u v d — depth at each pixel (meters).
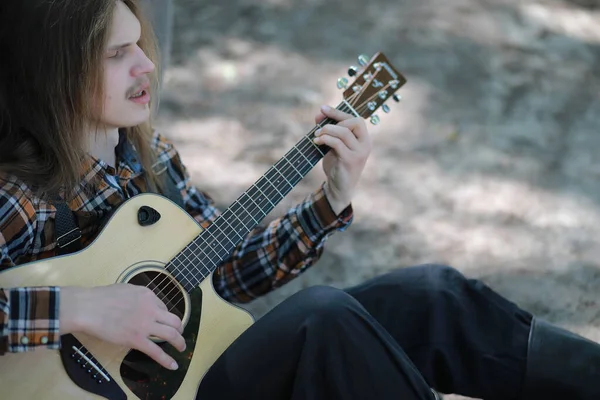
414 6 6.63
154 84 2.24
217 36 6.00
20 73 1.97
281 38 6.03
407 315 2.07
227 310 2.05
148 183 2.24
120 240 1.99
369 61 2.38
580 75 5.86
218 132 4.89
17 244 1.90
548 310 3.53
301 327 1.82
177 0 6.45
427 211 4.25
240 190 4.35
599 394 1.94
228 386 1.88
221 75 5.52
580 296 3.62
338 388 1.79
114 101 1.99
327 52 5.88
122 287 1.86
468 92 5.51
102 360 1.88
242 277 2.32
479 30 6.34
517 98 5.48
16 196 1.89
